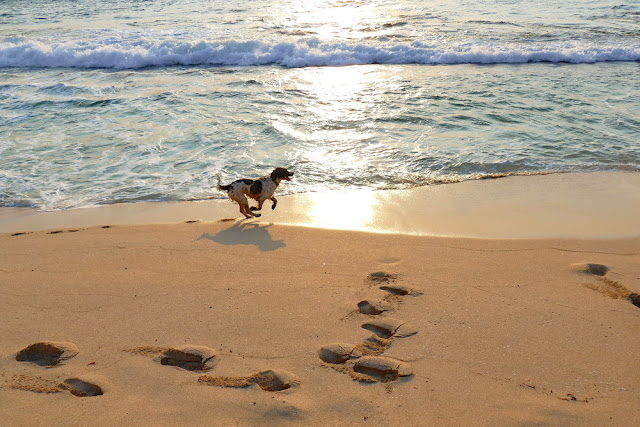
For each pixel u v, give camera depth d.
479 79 14.36
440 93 13.03
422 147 9.80
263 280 5.47
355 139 10.23
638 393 3.71
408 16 22.80
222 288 5.30
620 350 4.22
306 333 4.48
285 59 16.61
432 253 6.13
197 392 3.73
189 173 8.84
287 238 6.60
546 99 12.38
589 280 5.43
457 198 7.84
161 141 10.20
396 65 16.42
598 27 19.92
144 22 22.03
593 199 7.68
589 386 3.79
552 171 8.71
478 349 4.24
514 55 16.41
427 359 4.11
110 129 10.87
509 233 6.69
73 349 4.28
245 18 22.69
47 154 9.66
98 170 9.01
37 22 22.59
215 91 13.43
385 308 4.89
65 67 16.86
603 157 9.20
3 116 11.73
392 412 3.52
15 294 5.23
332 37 19.03
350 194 8.05
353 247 6.31
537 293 5.16
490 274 5.59
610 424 3.39
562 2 24.81
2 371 3.99
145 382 3.85
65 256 6.12
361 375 3.91
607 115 11.23
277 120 11.27
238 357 4.16
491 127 10.70
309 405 3.59
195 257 6.05
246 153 9.61
